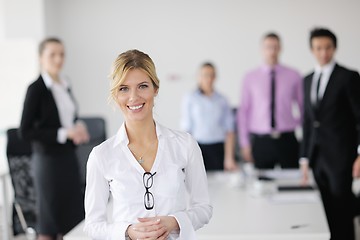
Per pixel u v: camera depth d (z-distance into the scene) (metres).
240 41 6.77
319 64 3.85
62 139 3.55
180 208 1.94
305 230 2.54
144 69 1.83
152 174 1.91
